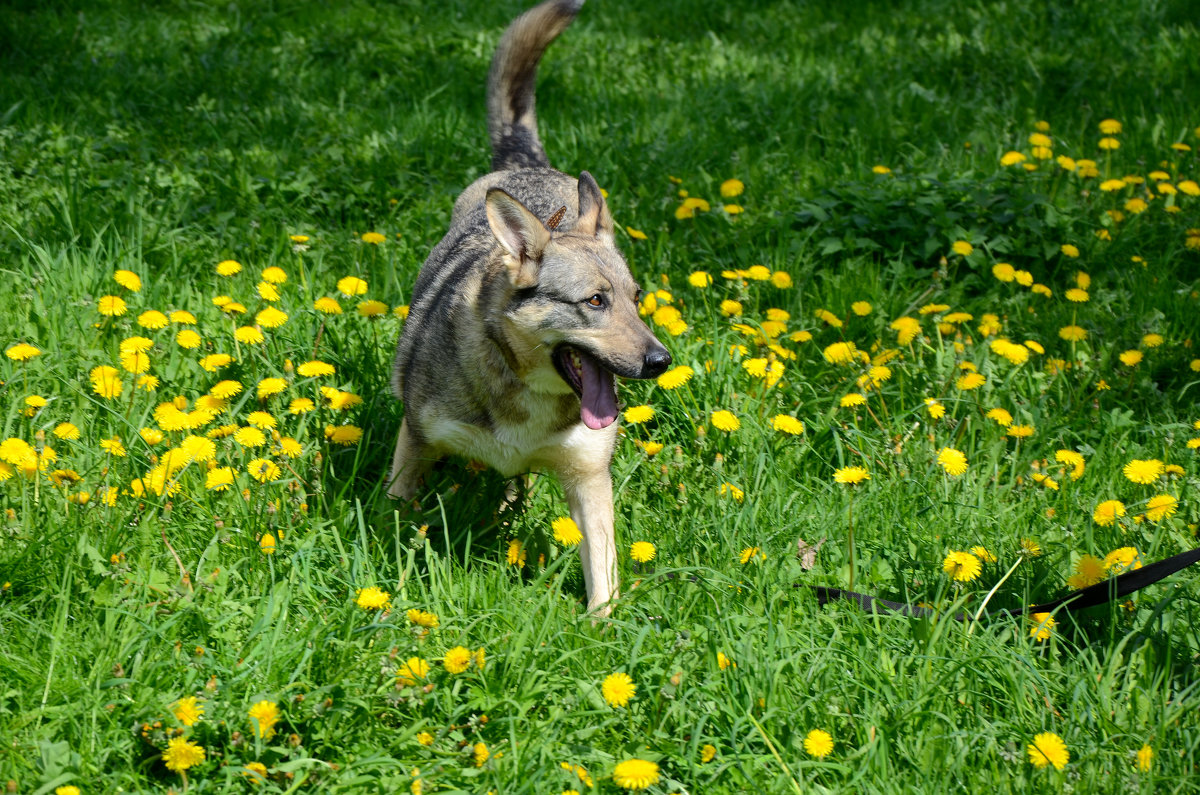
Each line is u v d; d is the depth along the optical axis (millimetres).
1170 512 4195
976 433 5066
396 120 8211
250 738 3041
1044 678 3451
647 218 6848
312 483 4273
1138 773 3076
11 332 5023
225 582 3627
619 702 3150
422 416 4258
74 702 3129
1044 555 4062
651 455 4680
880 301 6027
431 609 3707
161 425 4195
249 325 5156
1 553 3594
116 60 8969
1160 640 3660
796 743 3195
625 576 4094
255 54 9531
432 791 2984
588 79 9703
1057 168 7480
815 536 4250
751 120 8680
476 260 4406
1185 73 9703
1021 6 11625
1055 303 6230
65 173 6566
